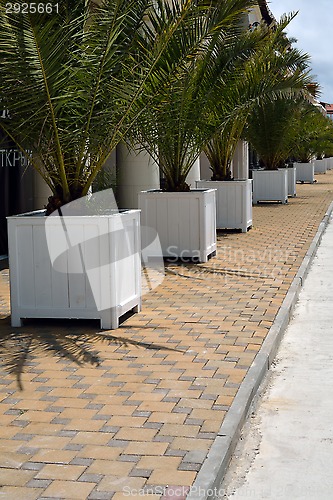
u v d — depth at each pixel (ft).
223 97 36.52
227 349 20.49
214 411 15.75
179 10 25.39
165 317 24.21
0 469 13.01
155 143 33.94
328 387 18.63
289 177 80.43
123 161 47.06
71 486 12.35
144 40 25.23
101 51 21.88
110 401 16.44
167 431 14.67
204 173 63.21
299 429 15.84
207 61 33.96
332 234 48.96
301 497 12.80
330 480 13.43
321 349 22.08
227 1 28.91
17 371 18.61
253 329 22.67
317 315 26.32
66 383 17.70
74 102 22.27
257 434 15.57
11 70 20.81
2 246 36.55
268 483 13.32
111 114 23.08
